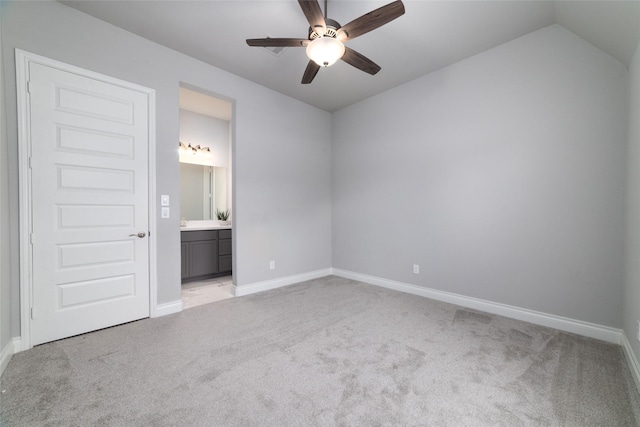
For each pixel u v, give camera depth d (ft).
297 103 12.87
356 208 13.26
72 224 7.16
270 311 9.09
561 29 7.54
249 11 7.19
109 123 7.70
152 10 7.15
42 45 6.67
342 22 7.70
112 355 6.25
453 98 9.72
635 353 5.59
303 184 13.15
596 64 7.06
